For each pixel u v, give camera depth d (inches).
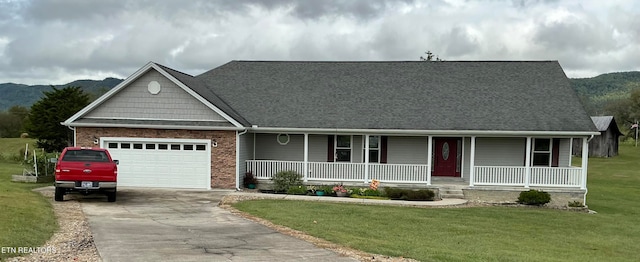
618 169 1728.6
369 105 920.9
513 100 916.0
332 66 1055.0
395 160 932.0
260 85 1001.5
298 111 912.3
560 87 946.1
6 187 754.8
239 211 609.0
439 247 439.8
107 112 850.1
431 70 1022.4
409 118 878.4
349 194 826.2
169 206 645.9
